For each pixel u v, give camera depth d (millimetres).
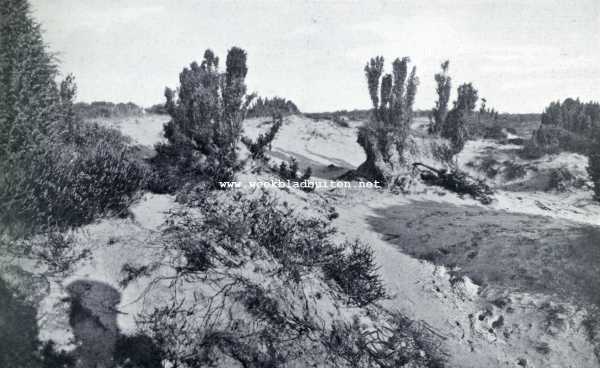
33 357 4523
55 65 6449
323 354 5887
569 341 6402
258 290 6441
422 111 47688
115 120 21984
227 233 7555
